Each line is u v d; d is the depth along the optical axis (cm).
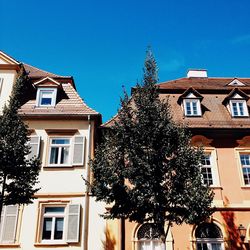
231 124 1669
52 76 1906
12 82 1738
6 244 1370
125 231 1417
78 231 1402
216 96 1875
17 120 1089
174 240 1401
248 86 1956
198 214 1009
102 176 1080
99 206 1464
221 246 1410
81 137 1617
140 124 1099
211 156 1609
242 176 1560
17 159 997
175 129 1112
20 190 994
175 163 1062
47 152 1587
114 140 1120
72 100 1773
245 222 1452
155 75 1235
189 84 2055
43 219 1452
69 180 1516
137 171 1045
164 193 1034
